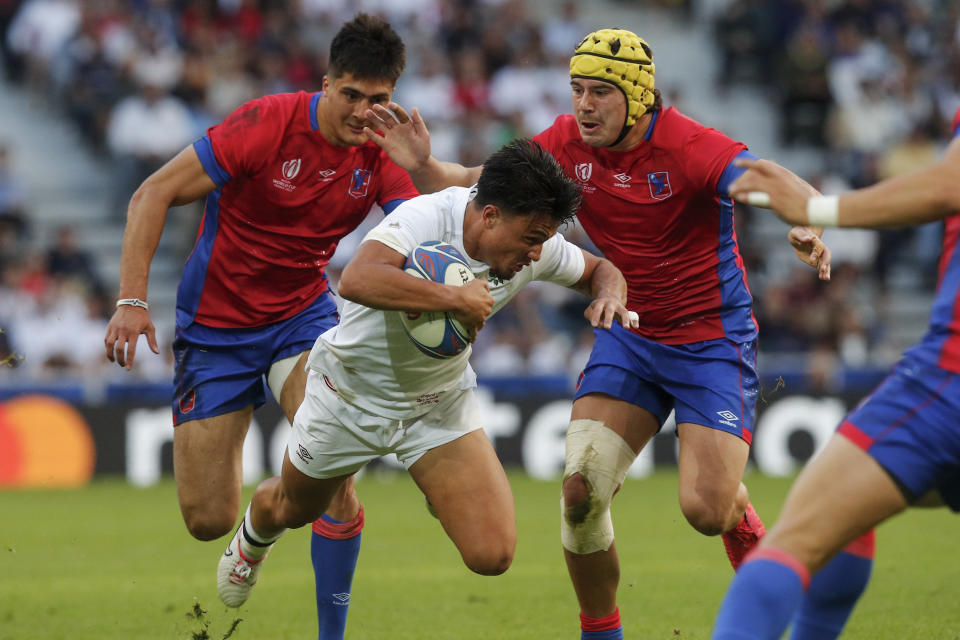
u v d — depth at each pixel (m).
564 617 22.05
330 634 18.72
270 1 67.12
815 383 50.00
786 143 68.56
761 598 11.68
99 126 63.62
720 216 18.59
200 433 19.61
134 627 21.30
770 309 55.41
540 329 54.19
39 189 64.56
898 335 63.19
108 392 47.50
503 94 66.00
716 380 18.53
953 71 71.25
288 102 18.97
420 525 35.41
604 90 17.67
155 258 62.09
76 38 64.44
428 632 20.72
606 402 18.64
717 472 17.83
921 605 22.27
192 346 19.78
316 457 16.72
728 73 72.38
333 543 18.36
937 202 11.75
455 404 16.83
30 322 53.81
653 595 24.16
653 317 19.05
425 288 14.39
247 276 19.45
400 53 18.31
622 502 40.28
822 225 12.33
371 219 56.66
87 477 47.09
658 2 77.25
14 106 66.81
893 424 11.95
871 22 72.19
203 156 18.53
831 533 11.88
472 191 15.61
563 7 70.38
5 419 46.50
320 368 16.50
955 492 12.52
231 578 19.14
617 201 18.64
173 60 64.56
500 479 16.83
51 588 25.59
